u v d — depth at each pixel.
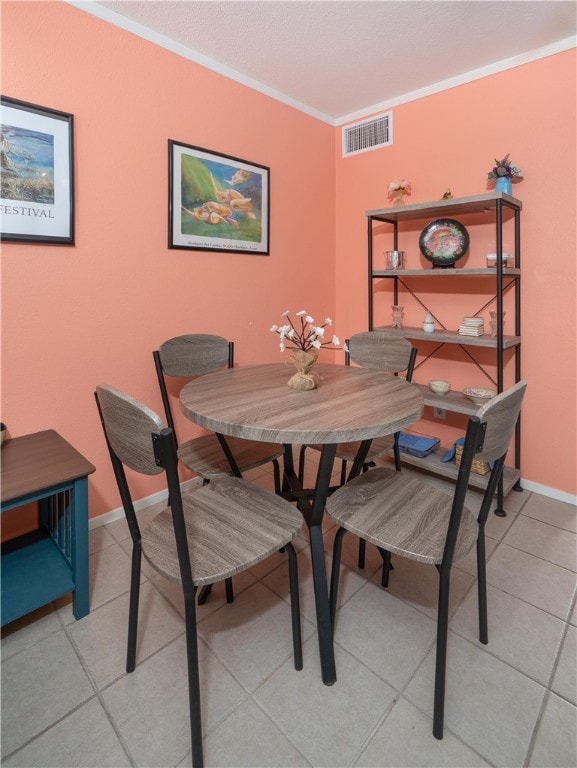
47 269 1.78
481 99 2.37
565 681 1.25
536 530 2.04
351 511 1.31
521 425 2.43
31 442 1.70
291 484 1.86
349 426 1.15
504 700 1.20
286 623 1.50
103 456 2.06
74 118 1.79
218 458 1.72
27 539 1.76
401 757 1.05
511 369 2.46
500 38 2.07
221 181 2.38
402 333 2.55
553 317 2.26
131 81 1.96
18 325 1.73
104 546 1.93
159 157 2.10
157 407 2.23
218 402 1.40
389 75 2.44
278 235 2.76
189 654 1.02
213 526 1.24
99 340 1.98
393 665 1.31
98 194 1.90
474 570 1.76
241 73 2.41
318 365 2.06
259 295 2.69
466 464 0.99
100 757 1.06
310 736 1.10
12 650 1.37
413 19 1.93
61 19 1.73
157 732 1.12
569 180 2.12
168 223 2.17
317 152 2.96
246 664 1.32
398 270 2.55
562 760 1.04
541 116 2.17
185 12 1.88
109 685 1.25
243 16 1.91
